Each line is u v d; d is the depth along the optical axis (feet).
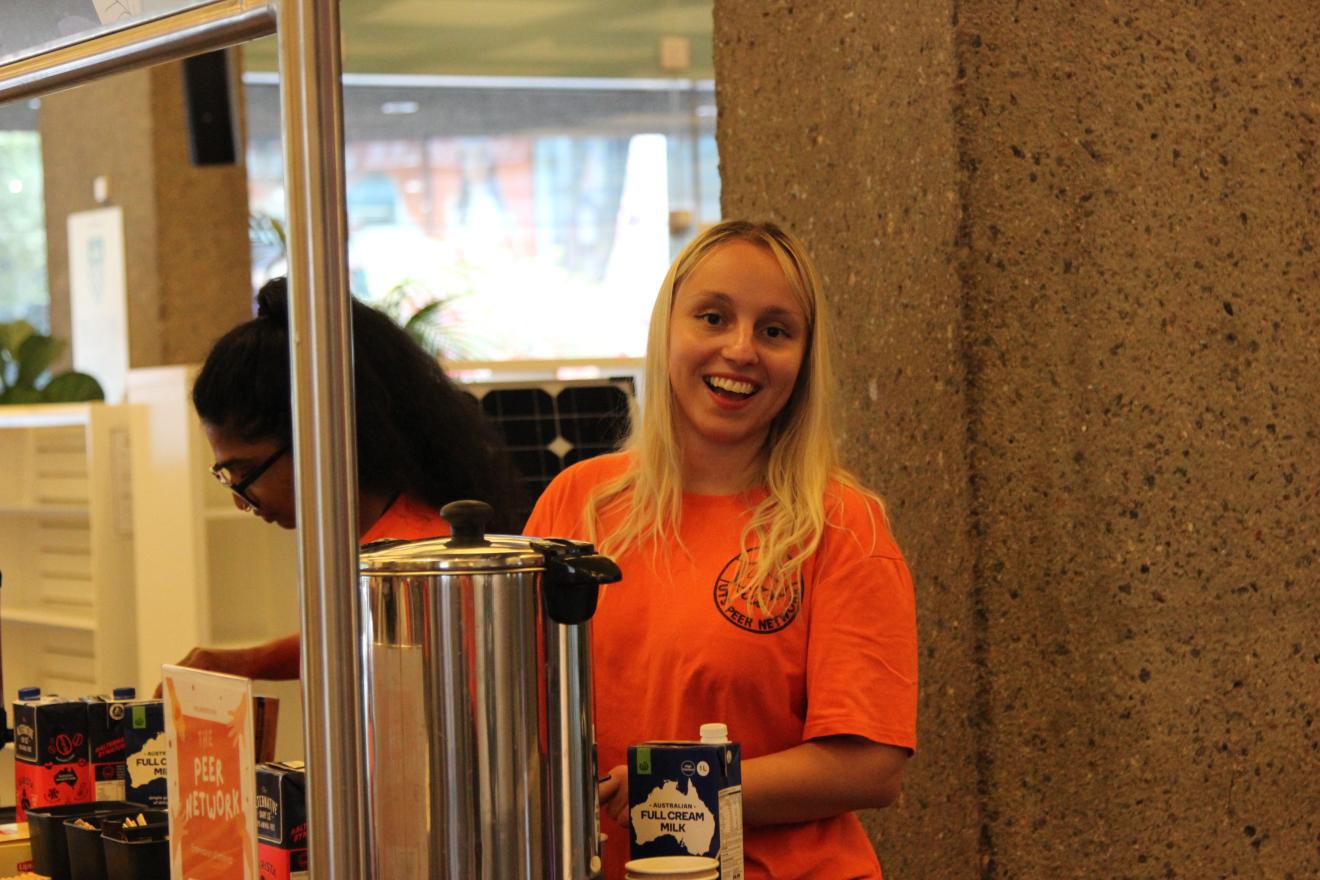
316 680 3.11
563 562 3.59
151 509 15.40
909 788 7.14
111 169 26.32
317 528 3.12
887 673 5.05
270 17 3.22
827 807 4.99
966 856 6.82
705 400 5.35
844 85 7.45
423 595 3.55
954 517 6.79
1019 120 6.72
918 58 6.89
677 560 5.34
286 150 3.13
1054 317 6.80
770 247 5.45
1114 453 6.93
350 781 3.12
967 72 6.64
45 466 16.46
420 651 3.55
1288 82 7.38
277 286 6.22
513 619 3.58
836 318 7.60
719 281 5.37
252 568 15.61
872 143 7.25
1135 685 6.97
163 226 25.50
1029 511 6.76
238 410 6.05
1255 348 7.29
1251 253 7.28
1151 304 7.01
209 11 3.32
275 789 4.22
